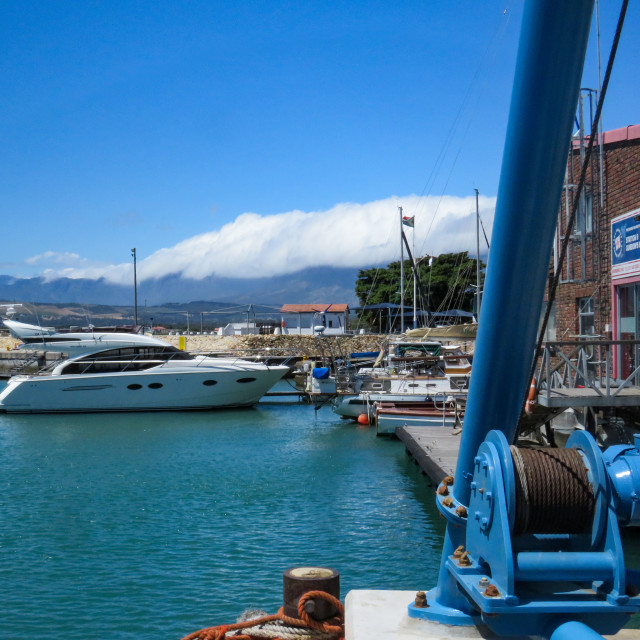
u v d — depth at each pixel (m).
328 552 12.50
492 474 3.87
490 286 4.14
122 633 9.17
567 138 3.78
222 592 10.58
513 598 3.64
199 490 17.73
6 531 13.98
